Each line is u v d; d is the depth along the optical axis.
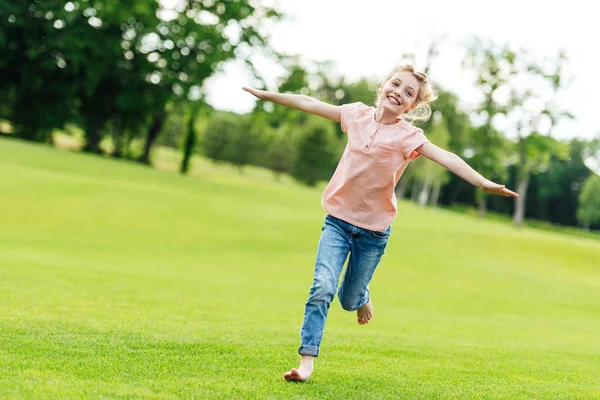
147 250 16.70
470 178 3.36
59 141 51.47
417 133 3.70
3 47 42.50
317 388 3.36
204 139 61.38
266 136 61.84
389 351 5.12
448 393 3.60
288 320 7.13
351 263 3.94
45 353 3.52
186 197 26.14
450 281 17.67
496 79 44.16
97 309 5.84
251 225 22.66
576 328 10.77
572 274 21.17
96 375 3.15
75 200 22.05
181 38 42.59
